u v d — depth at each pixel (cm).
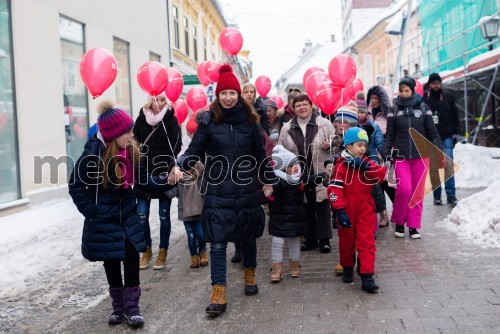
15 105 859
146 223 588
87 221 408
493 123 1545
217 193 442
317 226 614
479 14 1584
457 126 904
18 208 832
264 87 1012
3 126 830
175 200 1202
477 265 512
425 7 2003
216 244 438
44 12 947
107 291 520
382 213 742
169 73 680
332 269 545
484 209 674
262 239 723
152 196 575
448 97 902
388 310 409
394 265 534
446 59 1850
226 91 440
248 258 473
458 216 698
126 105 1385
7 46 848
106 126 394
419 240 637
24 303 489
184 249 686
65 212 873
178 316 433
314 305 434
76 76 1087
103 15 1216
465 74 1374
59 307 477
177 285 523
